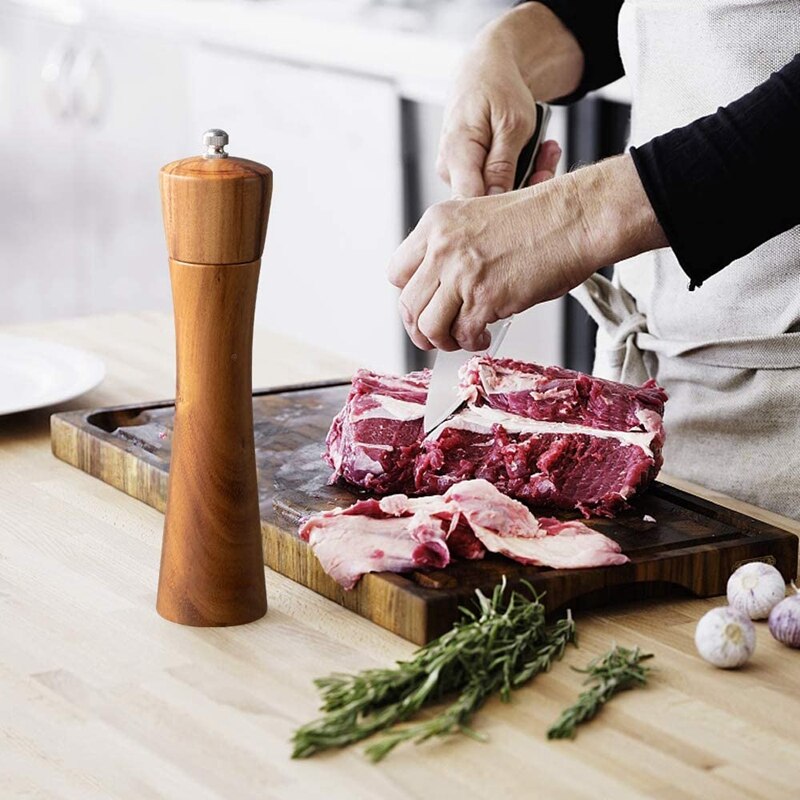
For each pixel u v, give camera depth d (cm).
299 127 339
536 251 120
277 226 358
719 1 142
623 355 157
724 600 116
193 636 105
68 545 123
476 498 114
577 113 279
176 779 84
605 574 111
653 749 89
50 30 419
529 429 129
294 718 92
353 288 336
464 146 154
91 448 142
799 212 116
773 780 86
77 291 440
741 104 115
